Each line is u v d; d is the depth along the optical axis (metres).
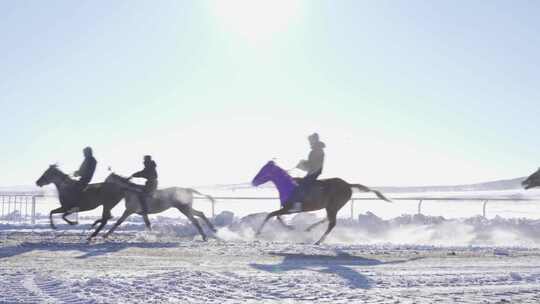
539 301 8.66
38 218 32.41
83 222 29.31
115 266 12.31
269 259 13.94
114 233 22.02
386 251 16.23
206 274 10.70
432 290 9.56
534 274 11.57
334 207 18.69
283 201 18.31
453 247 17.86
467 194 87.44
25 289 9.12
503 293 9.36
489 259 14.66
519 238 23.05
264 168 18.45
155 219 32.12
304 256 14.66
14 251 15.22
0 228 24.42
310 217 24.39
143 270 11.64
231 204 61.28
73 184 19.80
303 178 18.38
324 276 10.84
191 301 8.27
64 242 17.94
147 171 19.75
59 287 9.30
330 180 18.86
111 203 19.48
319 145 18.39
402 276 11.08
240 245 17.58
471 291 9.52
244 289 9.27
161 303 8.09
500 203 63.88
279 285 9.69
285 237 22.14
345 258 14.41
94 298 8.38
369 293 9.12
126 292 8.90
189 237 21.33
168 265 12.55
